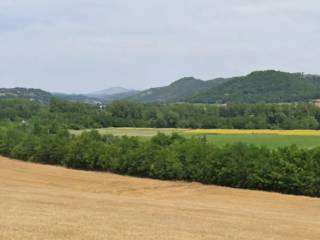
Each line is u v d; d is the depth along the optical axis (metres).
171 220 26.91
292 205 46.44
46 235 18.88
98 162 78.06
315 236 24.70
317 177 56.72
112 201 35.81
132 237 19.94
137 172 73.19
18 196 34.66
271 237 23.25
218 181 63.47
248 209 38.94
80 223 22.81
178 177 67.06
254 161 60.59
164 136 78.62
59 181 60.97
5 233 18.72
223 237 21.94
